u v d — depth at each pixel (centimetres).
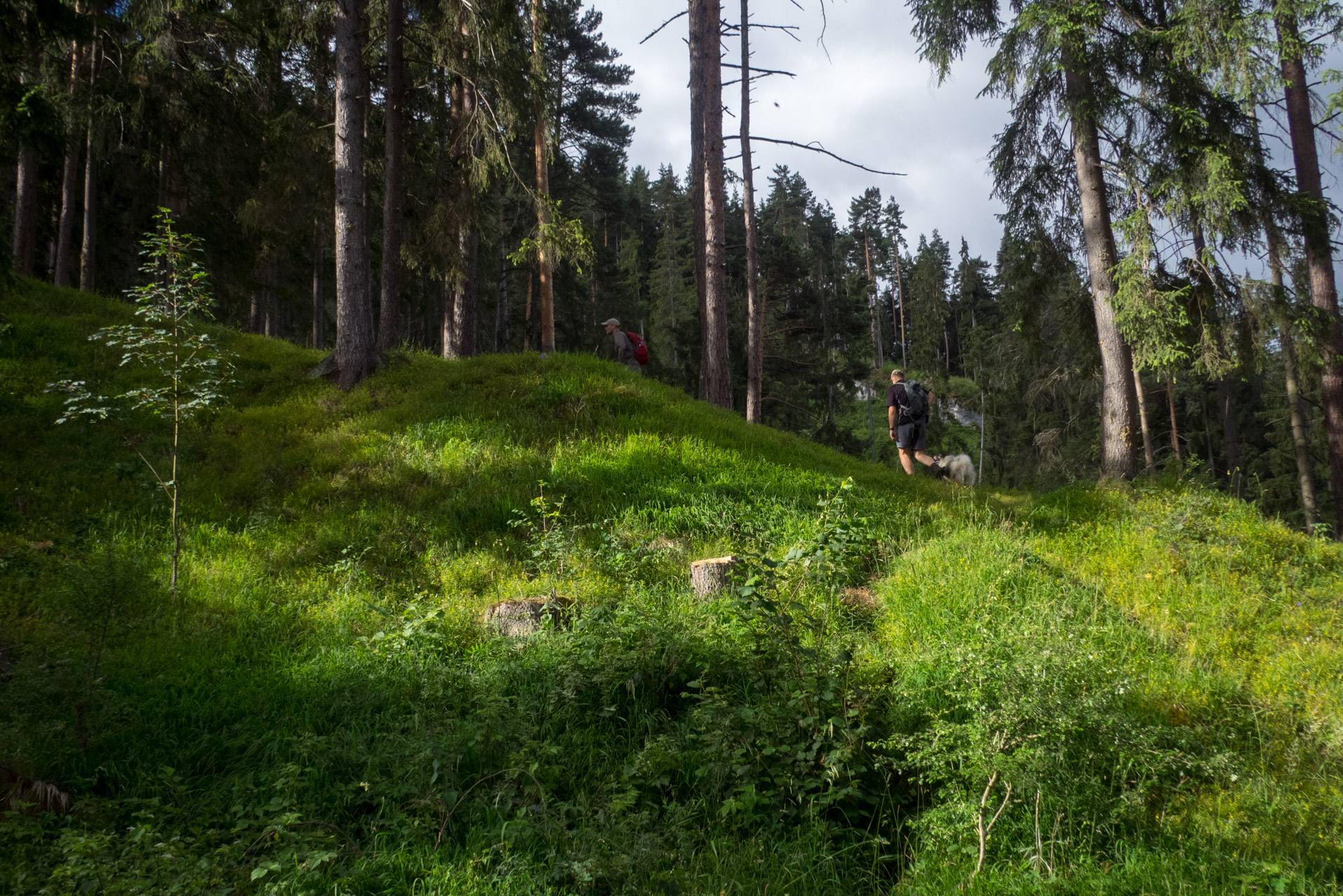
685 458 1012
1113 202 1215
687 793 426
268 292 2275
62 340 1172
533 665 534
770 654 512
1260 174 1131
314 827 376
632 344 1476
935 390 4656
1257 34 998
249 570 720
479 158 1462
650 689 513
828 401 3603
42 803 368
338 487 927
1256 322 1120
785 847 371
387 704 500
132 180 1911
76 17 1191
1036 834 353
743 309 3288
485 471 965
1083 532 838
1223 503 853
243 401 1171
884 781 425
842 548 687
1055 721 372
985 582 661
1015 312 1462
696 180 1972
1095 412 2336
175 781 403
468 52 1444
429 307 2295
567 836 371
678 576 728
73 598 486
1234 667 527
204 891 308
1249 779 389
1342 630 586
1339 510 1335
